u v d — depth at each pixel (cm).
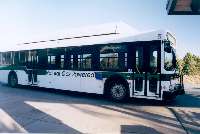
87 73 1169
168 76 970
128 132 644
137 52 1027
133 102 1090
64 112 864
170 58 1043
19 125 688
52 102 1059
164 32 974
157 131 663
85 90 1175
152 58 991
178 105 1058
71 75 1230
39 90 1467
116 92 1083
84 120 757
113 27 1116
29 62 1448
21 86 1666
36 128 661
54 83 1309
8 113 830
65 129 657
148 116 835
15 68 1544
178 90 1080
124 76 1052
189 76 3444
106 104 1032
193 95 1464
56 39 1315
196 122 772
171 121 777
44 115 810
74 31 1255
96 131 645
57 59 1298
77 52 1212
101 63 1123
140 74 1012
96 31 1170
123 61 1059
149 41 1002
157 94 971
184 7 657
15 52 1545
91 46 1162
